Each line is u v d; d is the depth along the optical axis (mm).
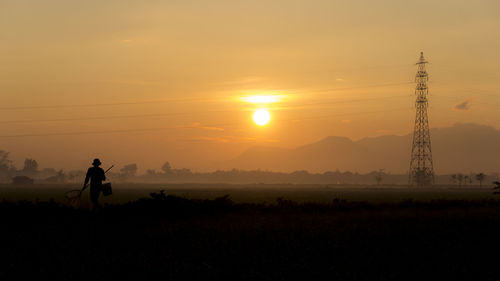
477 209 34031
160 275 12039
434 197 108562
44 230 19844
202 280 11633
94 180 25391
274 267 13031
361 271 12641
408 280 11797
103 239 17516
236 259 14000
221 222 23484
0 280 11391
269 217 26578
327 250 15398
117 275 11992
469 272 12594
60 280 11469
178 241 17031
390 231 19797
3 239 17344
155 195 28188
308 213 30094
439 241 17328
